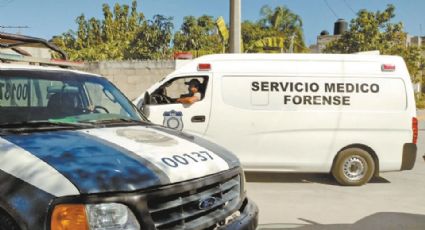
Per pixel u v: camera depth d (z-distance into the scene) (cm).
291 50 2466
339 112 715
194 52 2206
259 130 716
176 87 1223
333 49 2967
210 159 316
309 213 580
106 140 311
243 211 333
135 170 270
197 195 287
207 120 715
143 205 256
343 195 674
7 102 366
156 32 3189
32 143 291
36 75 398
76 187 248
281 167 725
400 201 641
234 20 1092
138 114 446
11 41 578
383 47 2708
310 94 716
